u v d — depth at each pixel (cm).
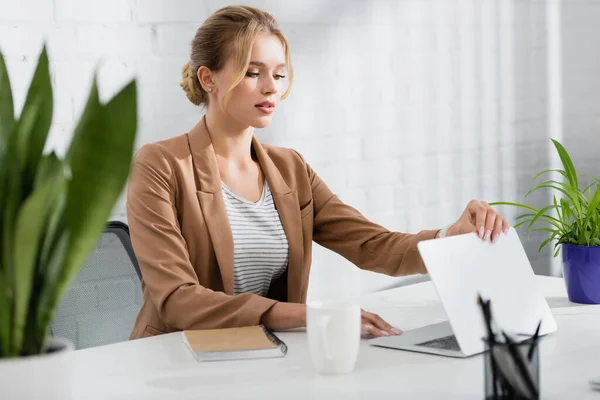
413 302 212
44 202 111
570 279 209
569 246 208
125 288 236
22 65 264
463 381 144
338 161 347
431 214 380
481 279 168
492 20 396
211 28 220
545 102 418
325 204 238
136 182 209
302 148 336
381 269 225
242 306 185
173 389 141
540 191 421
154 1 292
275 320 182
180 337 179
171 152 214
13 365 118
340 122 347
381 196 362
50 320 122
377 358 160
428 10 373
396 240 222
